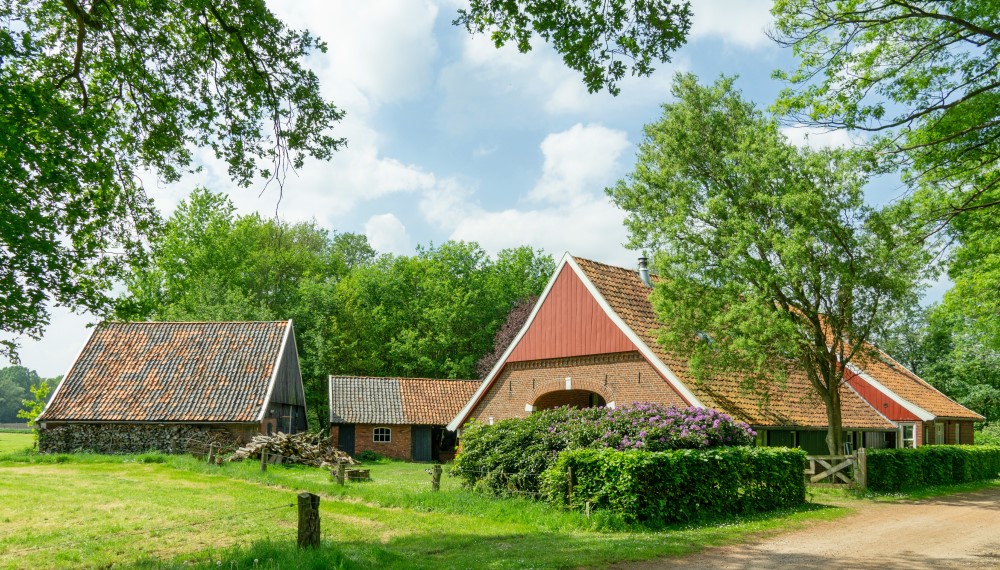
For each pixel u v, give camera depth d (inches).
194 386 1187.3
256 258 2081.7
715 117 820.6
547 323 983.6
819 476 801.6
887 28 426.6
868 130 438.6
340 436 1482.5
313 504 378.9
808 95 454.9
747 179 785.6
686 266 790.5
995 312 826.8
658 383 826.2
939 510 653.3
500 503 592.7
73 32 439.5
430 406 1556.3
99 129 429.1
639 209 849.5
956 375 1641.2
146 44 440.5
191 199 1835.6
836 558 406.6
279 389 1252.5
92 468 919.7
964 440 1328.7
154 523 512.1
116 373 1206.9
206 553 402.3
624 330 872.9
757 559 398.3
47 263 414.3
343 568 339.6
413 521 526.6
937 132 440.1
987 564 395.2
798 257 733.9
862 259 746.2
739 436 642.8
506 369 1039.0
